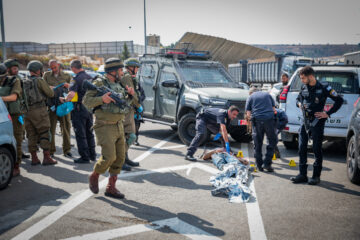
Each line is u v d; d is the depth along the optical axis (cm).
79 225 359
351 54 1997
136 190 481
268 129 582
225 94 784
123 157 447
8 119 507
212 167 614
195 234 340
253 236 336
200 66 923
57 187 493
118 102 415
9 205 419
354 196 461
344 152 767
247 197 443
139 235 337
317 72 737
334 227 358
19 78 577
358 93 693
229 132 793
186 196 457
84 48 7538
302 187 502
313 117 507
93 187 440
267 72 2645
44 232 342
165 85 838
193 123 804
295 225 363
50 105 647
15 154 518
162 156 705
